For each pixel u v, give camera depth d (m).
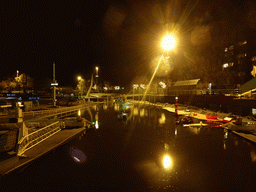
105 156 12.71
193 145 15.37
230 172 10.36
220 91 35.31
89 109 43.81
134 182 9.24
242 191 8.50
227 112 30.00
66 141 16.38
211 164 11.44
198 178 9.68
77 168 10.88
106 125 23.91
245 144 15.52
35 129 18.17
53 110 32.97
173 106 44.25
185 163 11.58
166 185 9.03
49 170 10.60
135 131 20.39
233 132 19.00
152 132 19.81
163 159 12.21
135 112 37.62
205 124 23.48
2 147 12.84
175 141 16.41
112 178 9.70
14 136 15.55
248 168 10.84
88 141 16.42
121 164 11.42
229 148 14.41
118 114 34.69
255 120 23.03
